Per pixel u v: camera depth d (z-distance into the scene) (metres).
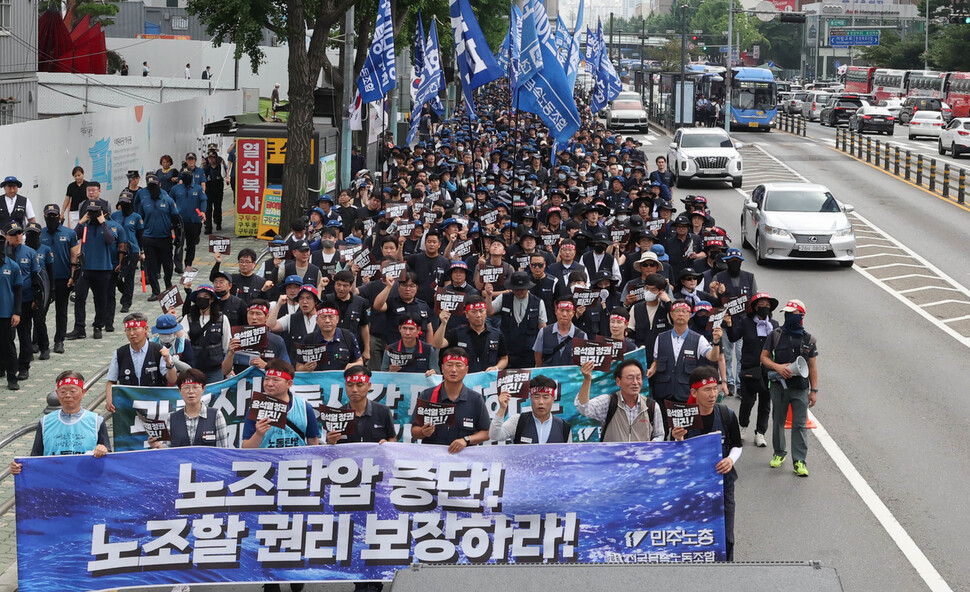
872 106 68.62
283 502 8.54
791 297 22.39
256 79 76.62
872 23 164.88
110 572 8.46
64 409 8.80
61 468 8.42
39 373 15.30
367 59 25.59
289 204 26.50
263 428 8.64
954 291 22.95
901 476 12.02
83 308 17.27
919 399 15.00
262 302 10.71
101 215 17.11
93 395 14.22
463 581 4.69
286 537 8.55
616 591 4.57
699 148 41.41
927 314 20.64
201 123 36.69
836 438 13.35
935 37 107.31
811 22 171.00
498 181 25.75
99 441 8.81
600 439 9.41
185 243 24.97
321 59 26.66
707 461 8.56
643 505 8.57
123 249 17.55
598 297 12.56
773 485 11.78
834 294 22.64
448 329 11.62
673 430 8.62
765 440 13.39
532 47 18.22
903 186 41.53
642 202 19.39
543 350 11.60
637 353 10.90
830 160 50.84
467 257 15.52
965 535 10.38
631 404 9.27
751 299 12.84
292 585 9.00
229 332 11.53
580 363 9.80
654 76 85.56
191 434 9.04
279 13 32.47
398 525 8.57
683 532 8.57
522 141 39.44
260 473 8.52
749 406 13.11
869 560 9.80
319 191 28.64
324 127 30.80
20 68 32.78
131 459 8.47
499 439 9.08
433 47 26.27
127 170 29.02
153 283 20.12
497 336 11.45
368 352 12.41
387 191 21.81
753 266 26.08
